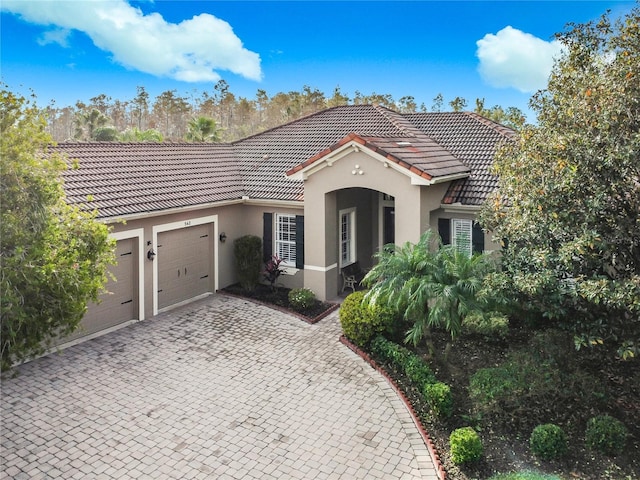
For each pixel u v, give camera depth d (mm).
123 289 17406
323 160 18891
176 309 19031
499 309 13898
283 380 13547
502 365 12750
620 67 10422
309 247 19969
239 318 18188
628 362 13359
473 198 18359
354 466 9977
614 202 10758
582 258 10797
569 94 11820
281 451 10445
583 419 10992
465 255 13750
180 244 19500
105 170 19344
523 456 10023
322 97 67938
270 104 74188
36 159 9711
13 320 8484
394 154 17547
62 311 9344
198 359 14781
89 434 10914
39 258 8742
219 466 9938
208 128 43062
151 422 11445
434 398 11352
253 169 23812
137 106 75938
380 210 22750
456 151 21719
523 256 11828
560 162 10711
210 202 19750
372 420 11648
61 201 9961
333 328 17297
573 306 11469
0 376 12727
